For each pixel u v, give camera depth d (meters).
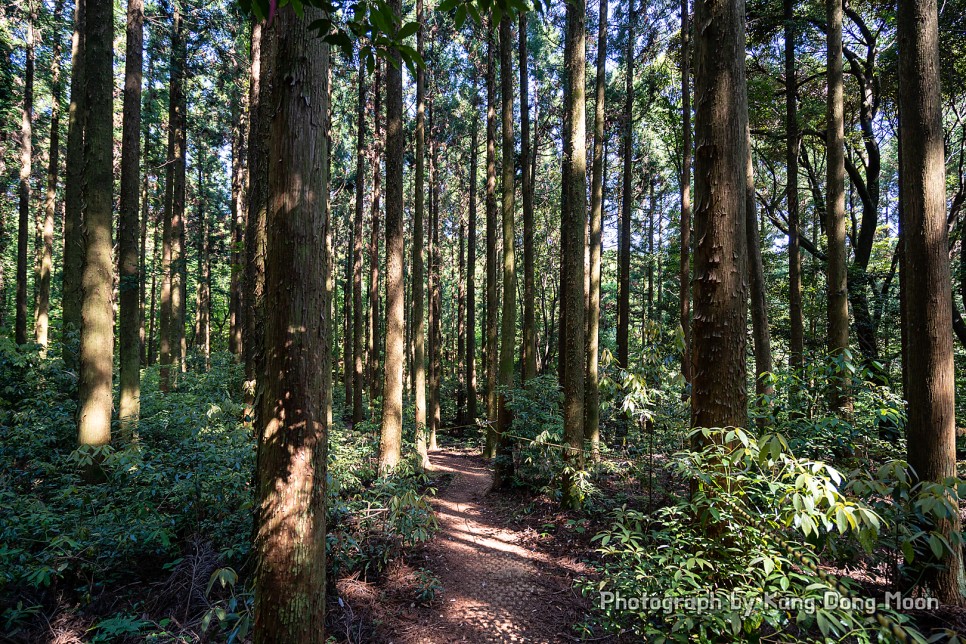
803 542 2.44
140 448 5.10
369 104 15.02
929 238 3.46
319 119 2.37
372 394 15.12
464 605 4.39
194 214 19.66
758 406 4.18
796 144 9.52
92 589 3.92
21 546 3.77
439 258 16.86
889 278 10.93
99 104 5.71
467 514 7.25
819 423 3.71
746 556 2.31
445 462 11.75
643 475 5.59
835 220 7.09
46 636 3.44
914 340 3.52
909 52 3.59
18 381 7.16
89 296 5.54
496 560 5.39
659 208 20.62
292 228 2.29
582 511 6.38
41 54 13.56
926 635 2.93
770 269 12.62
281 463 2.24
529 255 10.92
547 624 4.09
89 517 4.34
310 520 2.27
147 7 11.81
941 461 3.38
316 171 2.35
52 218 12.91
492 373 11.80
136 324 6.86
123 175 6.88
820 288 11.16
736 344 2.55
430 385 15.52
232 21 12.16
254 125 6.02
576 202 6.48
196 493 4.54
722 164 2.56
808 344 10.59
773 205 12.52
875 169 11.60
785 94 11.20
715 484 2.37
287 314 2.28
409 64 1.42
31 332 17.73
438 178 18.27
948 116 11.46
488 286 11.85
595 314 7.64
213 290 22.09
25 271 12.90
